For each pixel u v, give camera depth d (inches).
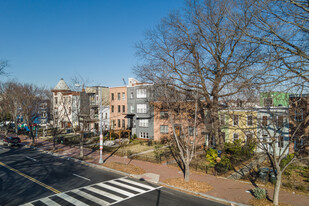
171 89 817.5
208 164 884.6
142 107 1648.6
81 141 1064.2
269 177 712.4
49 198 550.9
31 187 634.8
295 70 422.0
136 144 1425.9
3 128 2359.7
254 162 914.1
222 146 1005.8
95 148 1304.1
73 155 1111.0
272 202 508.4
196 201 540.1
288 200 531.2
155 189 628.7
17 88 1722.4
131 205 511.5
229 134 1102.4
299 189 610.2
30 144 1460.4
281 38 428.1
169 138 1305.4
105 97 1911.9
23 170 827.4
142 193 593.6
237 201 533.3
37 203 519.2
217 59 997.8
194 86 938.7
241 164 895.1
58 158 1071.0
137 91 1685.5
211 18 964.6
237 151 958.4
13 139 1432.1
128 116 1752.0
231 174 765.9
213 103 938.7
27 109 1562.5
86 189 621.3
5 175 757.3
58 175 765.3
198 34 1011.3
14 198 549.3
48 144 1487.5
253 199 539.8
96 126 1851.6
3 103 1863.9
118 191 608.1
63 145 1438.2
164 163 924.0
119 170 820.0
